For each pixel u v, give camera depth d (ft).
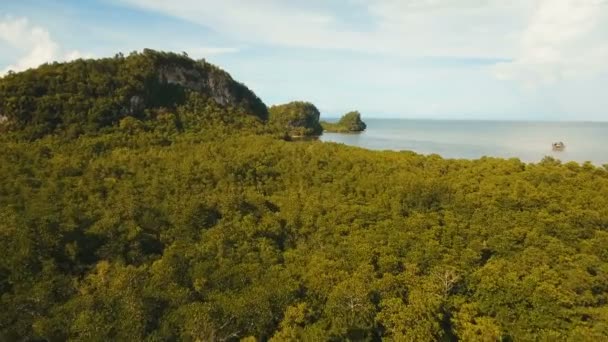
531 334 134.62
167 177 255.91
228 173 270.26
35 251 161.68
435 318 137.08
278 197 245.45
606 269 161.38
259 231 194.49
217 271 157.28
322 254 175.32
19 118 320.91
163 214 206.39
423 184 244.42
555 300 143.13
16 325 132.77
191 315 132.26
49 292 144.46
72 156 281.95
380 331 138.62
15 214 184.96
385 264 165.37
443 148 617.62
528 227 194.29
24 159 264.52
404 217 213.66
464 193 238.89
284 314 139.03
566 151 568.00
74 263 171.53
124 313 133.39
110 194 224.94
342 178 274.36
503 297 146.82
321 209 218.79
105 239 182.80
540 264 167.94
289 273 158.92
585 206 213.25
